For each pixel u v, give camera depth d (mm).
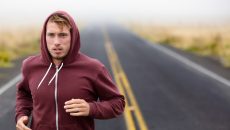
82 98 3027
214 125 9367
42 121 3037
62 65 3012
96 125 9117
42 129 3035
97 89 3121
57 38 2945
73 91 2994
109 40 40719
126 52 27734
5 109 10555
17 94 3357
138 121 9484
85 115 2943
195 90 13883
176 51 30188
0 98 11852
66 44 2979
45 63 3059
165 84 14961
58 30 2930
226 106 11445
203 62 22844
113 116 3152
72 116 3012
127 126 9047
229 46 31078
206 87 14570
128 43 37469
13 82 14570
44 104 3031
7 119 9570
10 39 34375
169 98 12375
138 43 38031
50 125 3018
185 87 14438
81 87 3012
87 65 3053
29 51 27797
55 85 2998
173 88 14164
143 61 22453
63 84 3000
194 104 11617
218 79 16531
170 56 26000
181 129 8914
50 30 2939
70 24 2980
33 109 3152
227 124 9477
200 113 10523
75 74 3018
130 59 23203
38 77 3066
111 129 8797
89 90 3057
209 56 26812
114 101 3145
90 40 40031
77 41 3051
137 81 15414
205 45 32531
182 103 11711
